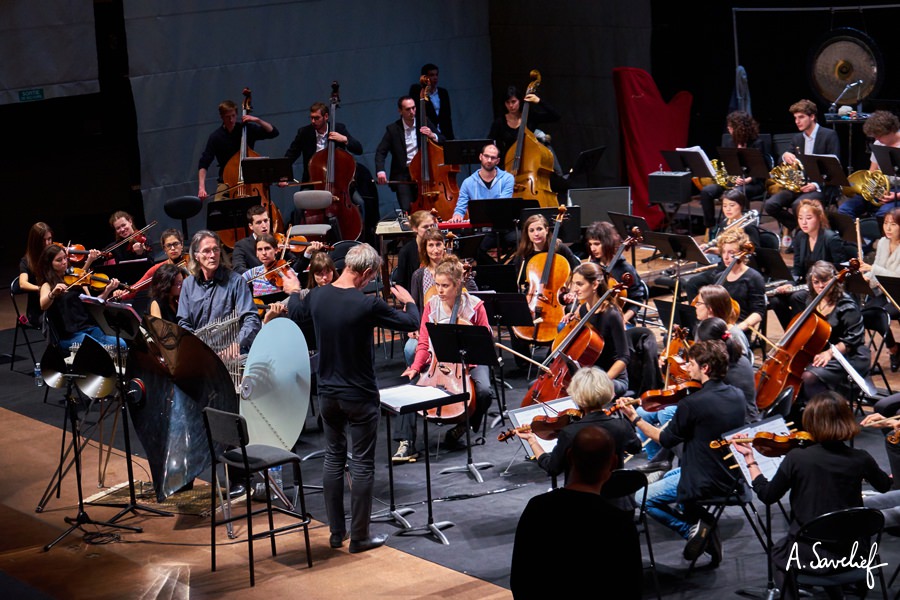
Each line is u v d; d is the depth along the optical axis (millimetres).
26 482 7578
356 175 13273
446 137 13953
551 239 9211
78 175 16859
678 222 13508
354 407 6160
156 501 7219
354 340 6098
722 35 14562
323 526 6707
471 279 8617
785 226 11945
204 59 13219
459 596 5738
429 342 7562
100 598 5883
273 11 13625
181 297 7551
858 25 13688
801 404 7598
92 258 9156
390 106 14805
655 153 13984
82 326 9109
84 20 12492
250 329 7383
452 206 11992
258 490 7156
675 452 6969
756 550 6121
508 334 10523
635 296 9008
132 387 6898
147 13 12734
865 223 9727
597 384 5645
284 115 13938
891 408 6805
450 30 15180
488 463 7516
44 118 17406
